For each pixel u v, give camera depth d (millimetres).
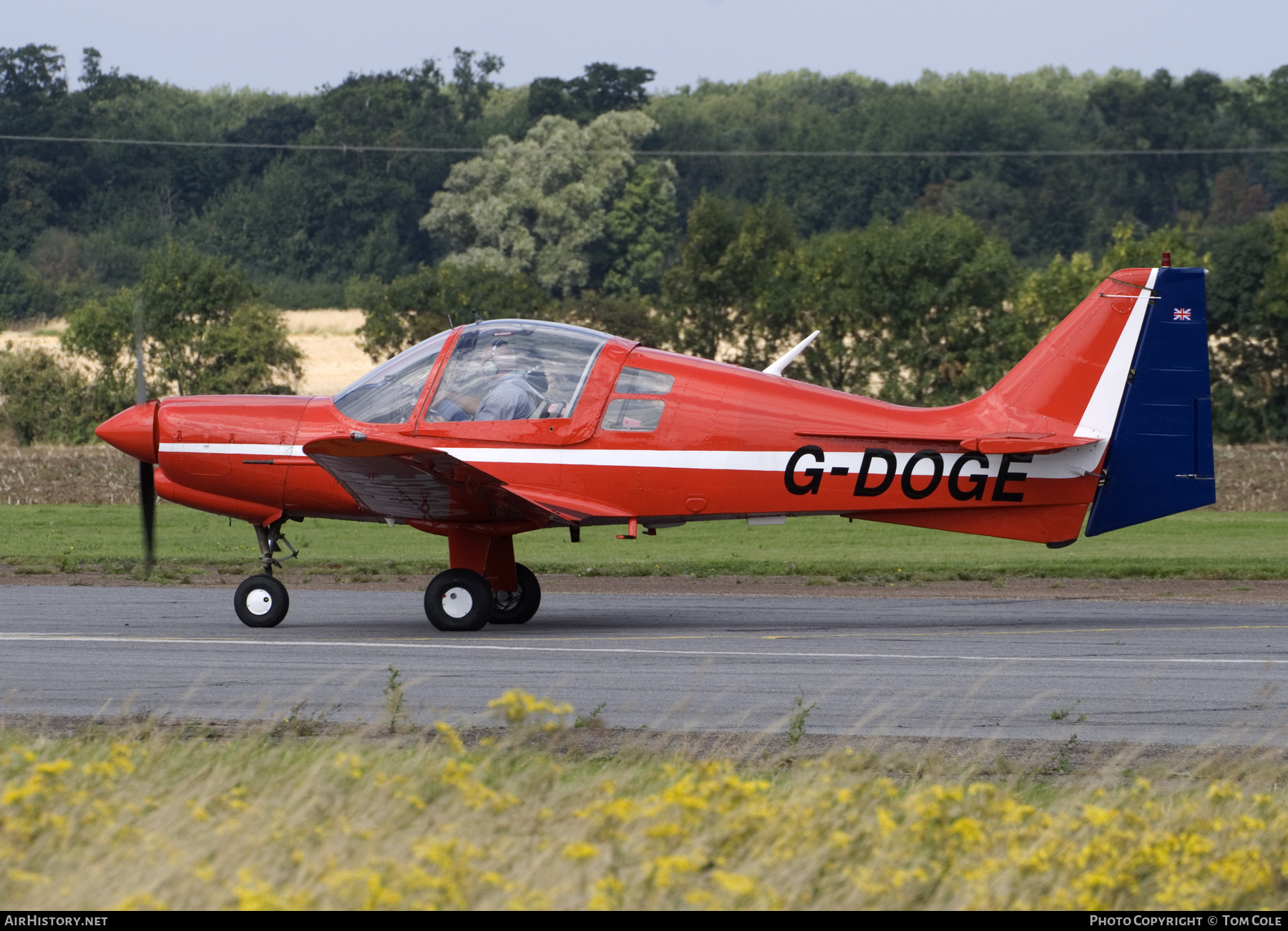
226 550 67562
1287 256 146250
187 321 153875
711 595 52781
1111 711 29312
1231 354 150625
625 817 17359
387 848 16688
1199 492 41781
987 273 143250
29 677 32094
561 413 41594
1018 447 40406
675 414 41500
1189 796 21422
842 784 20547
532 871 16000
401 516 42062
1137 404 41719
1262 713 29172
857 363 150250
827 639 39781
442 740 25078
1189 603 49906
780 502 41750
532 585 43844
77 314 149250
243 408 43656
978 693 31125
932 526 42469
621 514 41719
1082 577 58219
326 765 20438
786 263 154500
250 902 14945
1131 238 156250
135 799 18594
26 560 60125
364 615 45438
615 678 32781
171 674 32656
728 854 17000
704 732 26266
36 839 16797
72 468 106312
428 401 42031
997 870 16594
